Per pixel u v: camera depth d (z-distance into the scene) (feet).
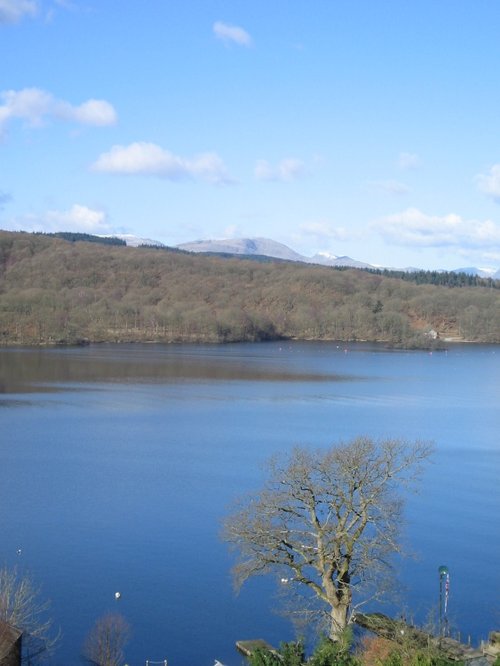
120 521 293.64
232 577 243.40
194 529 286.05
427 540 280.31
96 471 367.25
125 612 221.05
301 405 590.55
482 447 441.27
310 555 204.64
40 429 467.52
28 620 211.41
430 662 141.18
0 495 324.39
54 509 306.96
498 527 295.69
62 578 241.55
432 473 373.20
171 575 245.86
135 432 465.06
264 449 421.59
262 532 198.80
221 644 206.39
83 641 203.00
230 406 575.38
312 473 256.11
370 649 176.86
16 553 260.42
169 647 203.62
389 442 364.79
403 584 243.81
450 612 226.38
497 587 243.81
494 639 197.06
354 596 231.71
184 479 354.33
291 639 209.26
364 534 254.27
